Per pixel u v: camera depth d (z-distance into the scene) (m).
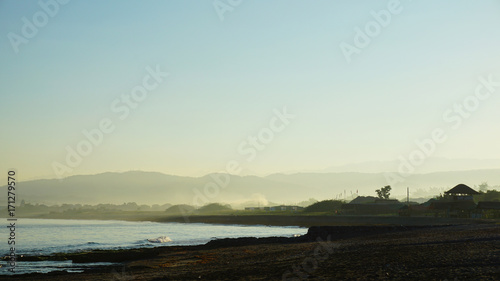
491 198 170.38
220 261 38.84
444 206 129.62
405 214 137.75
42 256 48.59
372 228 75.62
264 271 26.00
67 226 186.38
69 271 37.38
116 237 100.81
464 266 20.94
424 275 19.00
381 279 18.69
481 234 44.34
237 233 114.50
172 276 27.16
